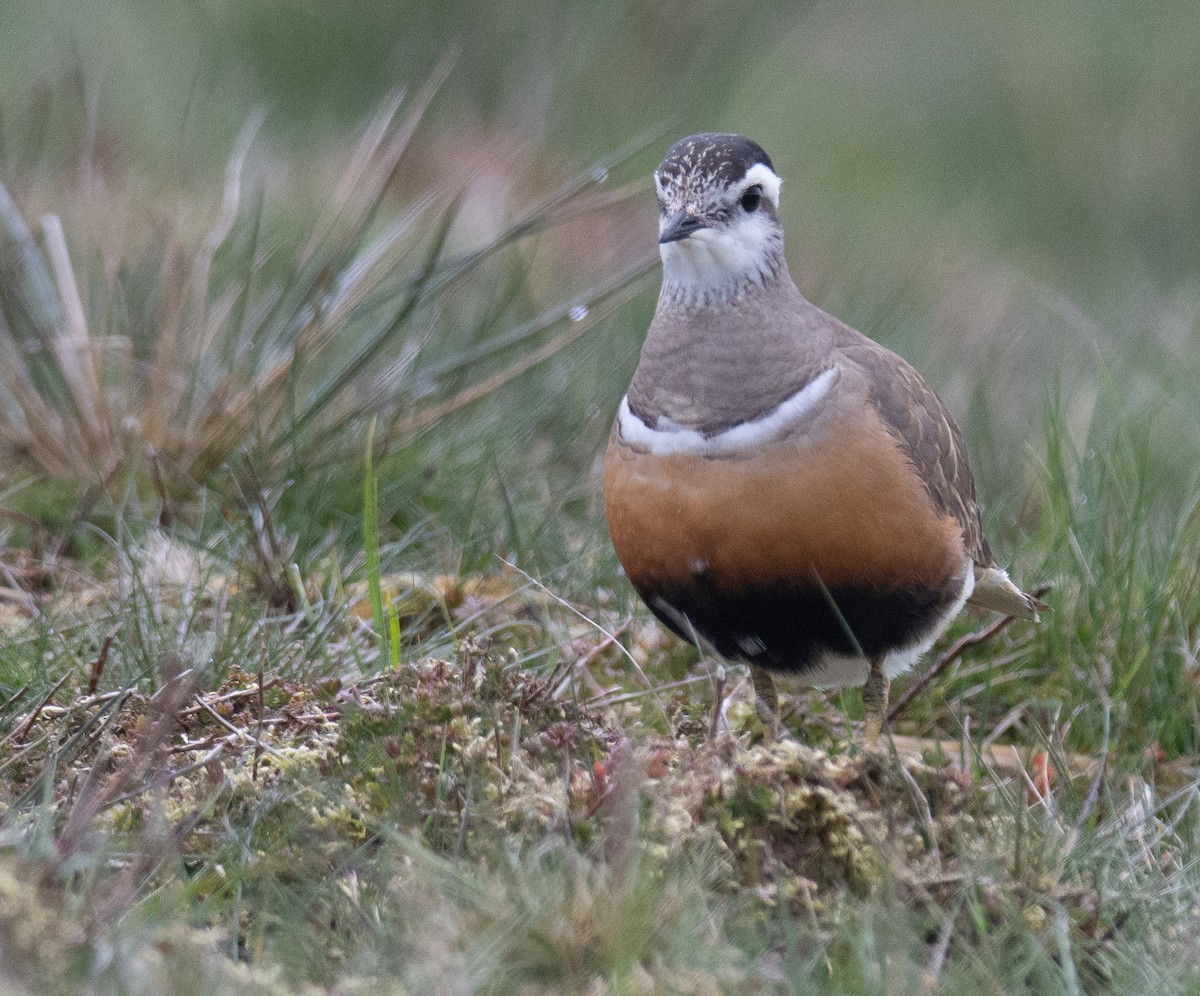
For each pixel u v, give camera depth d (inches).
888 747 321.1
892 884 279.7
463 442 493.7
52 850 272.7
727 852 293.6
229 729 332.8
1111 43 1010.7
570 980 261.3
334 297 498.3
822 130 940.0
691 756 316.2
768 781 301.7
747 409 357.7
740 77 826.2
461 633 416.2
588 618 399.9
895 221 870.4
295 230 597.6
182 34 808.3
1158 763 399.5
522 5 799.1
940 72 1003.3
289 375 483.5
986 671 424.2
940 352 621.9
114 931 253.4
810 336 368.5
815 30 990.4
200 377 495.8
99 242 549.0
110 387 505.7
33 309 506.0
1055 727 386.9
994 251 858.8
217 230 526.0
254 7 816.9
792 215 855.1
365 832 303.6
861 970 262.1
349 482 470.3
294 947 268.8
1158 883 306.8
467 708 323.9
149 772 313.0
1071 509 452.4
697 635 377.4
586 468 503.2
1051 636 432.8
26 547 450.0
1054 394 546.9
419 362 514.9
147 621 381.4
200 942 261.9
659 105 792.9
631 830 281.4
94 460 474.9
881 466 355.6
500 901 268.5
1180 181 938.1
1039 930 286.7
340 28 811.4
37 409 482.0
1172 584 431.2
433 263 493.4
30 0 796.6
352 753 321.4
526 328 506.9
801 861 298.4
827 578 358.6
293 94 797.2
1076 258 878.4
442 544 460.4
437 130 757.3
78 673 368.2
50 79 691.4
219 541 436.8
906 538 360.2
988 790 327.3
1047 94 979.9
